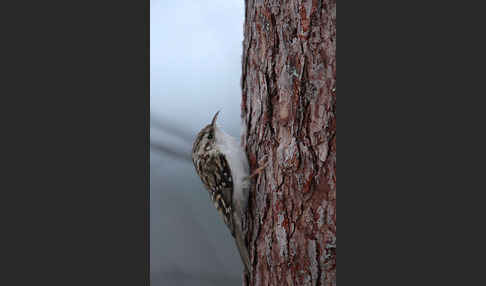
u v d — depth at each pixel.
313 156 4.16
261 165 4.52
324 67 4.13
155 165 6.56
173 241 6.52
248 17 4.71
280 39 4.31
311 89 4.16
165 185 6.62
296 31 4.21
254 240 4.66
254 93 4.61
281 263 4.33
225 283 6.47
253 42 4.61
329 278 4.11
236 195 4.73
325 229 4.12
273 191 4.38
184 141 6.50
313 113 4.15
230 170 4.72
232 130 6.23
